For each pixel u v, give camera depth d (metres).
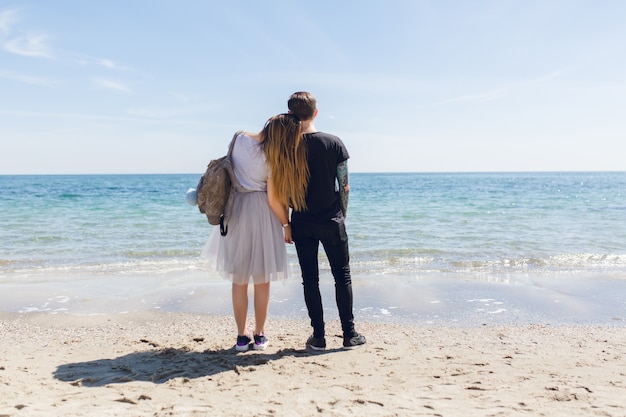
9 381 3.01
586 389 2.83
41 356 3.70
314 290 3.72
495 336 4.44
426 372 3.20
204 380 3.03
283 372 3.18
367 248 10.55
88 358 3.64
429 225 14.98
